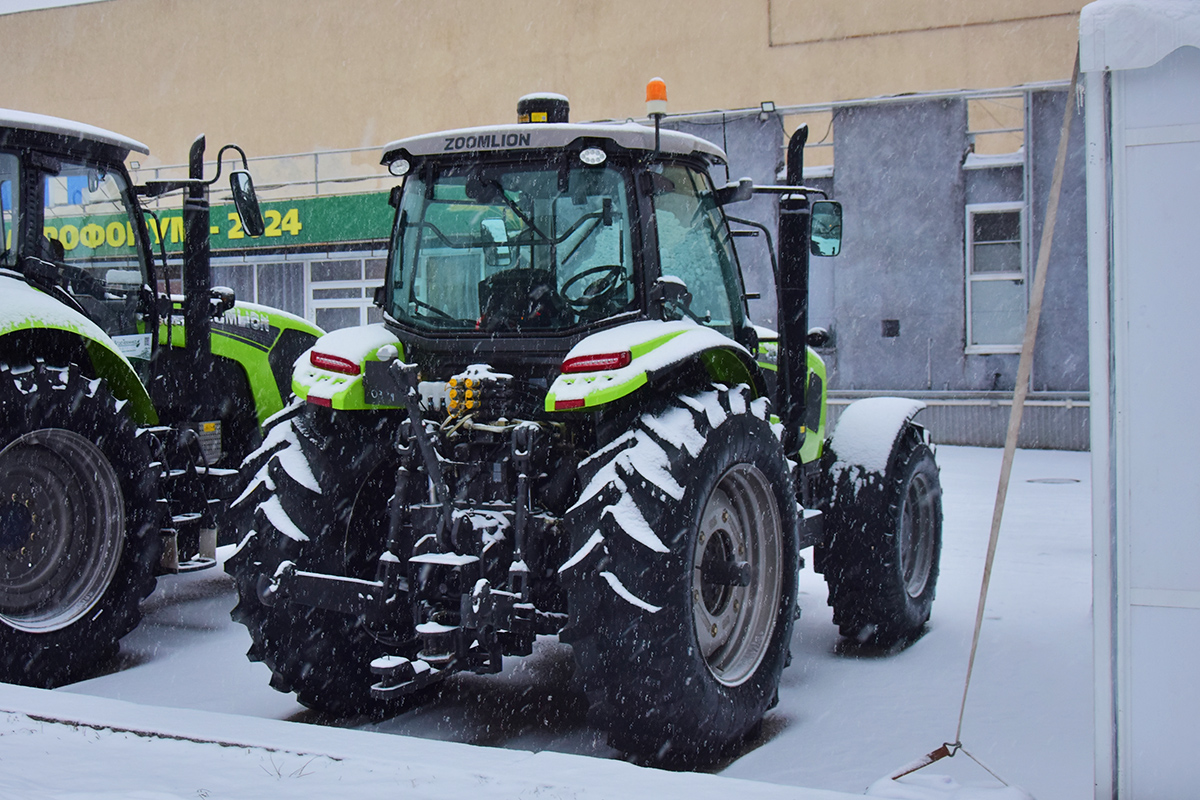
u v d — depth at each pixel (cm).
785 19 2333
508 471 364
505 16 2525
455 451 371
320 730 312
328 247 1911
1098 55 246
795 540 404
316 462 383
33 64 2900
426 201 405
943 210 1473
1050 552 728
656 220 388
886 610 494
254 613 378
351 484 387
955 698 427
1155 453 250
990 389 1455
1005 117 2219
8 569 439
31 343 460
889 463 495
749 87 2366
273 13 2700
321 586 361
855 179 1512
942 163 1471
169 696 430
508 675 462
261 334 617
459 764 280
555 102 409
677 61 2403
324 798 253
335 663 392
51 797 247
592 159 371
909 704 421
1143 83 247
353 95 2659
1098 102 250
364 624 400
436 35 2581
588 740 385
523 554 352
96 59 2836
